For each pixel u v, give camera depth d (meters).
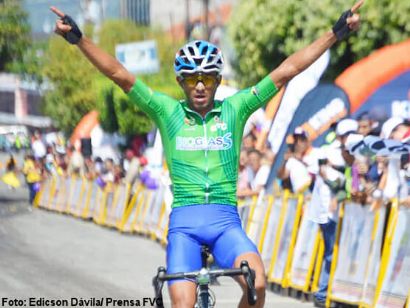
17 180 60.38
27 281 23.84
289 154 23.30
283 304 21.08
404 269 17.47
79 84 69.56
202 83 12.43
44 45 72.25
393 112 28.39
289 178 23.20
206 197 12.47
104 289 22.67
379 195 19.48
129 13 116.12
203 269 11.26
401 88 29.02
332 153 20.36
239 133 12.74
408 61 29.05
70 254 29.91
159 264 27.61
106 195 40.62
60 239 34.78
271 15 39.69
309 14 38.03
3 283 23.48
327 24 37.44
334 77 38.53
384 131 22.25
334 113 28.75
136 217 37.00
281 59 41.59
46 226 40.12
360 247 19.38
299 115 29.64
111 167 41.12
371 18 35.78
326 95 29.34
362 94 28.91
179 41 73.81
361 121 22.03
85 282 23.75
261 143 30.45
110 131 56.03
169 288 11.84
